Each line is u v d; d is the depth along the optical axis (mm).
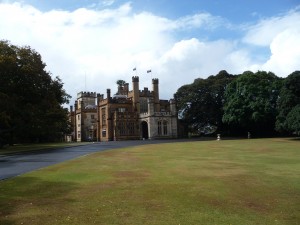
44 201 11289
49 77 49062
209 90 84438
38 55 48938
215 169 18672
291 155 27406
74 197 11812
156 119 79312
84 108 98875
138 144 49594
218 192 12555
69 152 34531
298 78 55719
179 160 23766
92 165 20938
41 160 25594
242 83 71688
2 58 43844
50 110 47938
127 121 81375
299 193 12461
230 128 83938
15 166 21406
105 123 85625
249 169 18641
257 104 68375
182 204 10883
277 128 57281
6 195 12195
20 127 47000
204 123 87188
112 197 11789
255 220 9336
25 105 45906
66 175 16609
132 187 13477
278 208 10531
